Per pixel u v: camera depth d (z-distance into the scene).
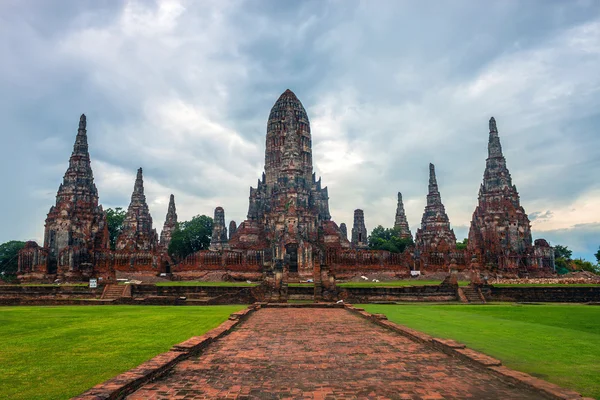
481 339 23.92
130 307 48.84
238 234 116.19
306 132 132.12
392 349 21.38
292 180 112.62
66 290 61.62
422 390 14.39
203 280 91.25
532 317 36.53
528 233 104.81
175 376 16.09
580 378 15.73
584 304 53.72
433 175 136.25
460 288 62.12
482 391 14.20
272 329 28.77
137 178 139.50
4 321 33.00
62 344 22.58
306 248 93.81
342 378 15.91
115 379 14.34
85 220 101.31
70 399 12.21
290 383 15.26
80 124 109.69
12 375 16.08
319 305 48.66
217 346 22.05
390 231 159.88
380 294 61.25
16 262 120.62
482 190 109.19
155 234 131.25
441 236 125.94
